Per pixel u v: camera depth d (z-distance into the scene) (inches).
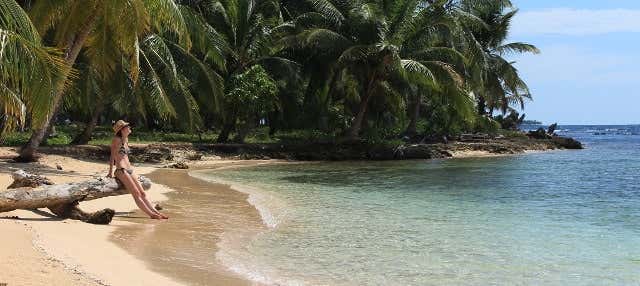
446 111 1847.9
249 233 402.0
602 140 3294.8
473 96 1660.9
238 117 1398.9
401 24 1371.8
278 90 1385.3
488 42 1893.5
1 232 321.7
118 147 440.8
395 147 1434.5
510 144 1831.9
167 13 666.8
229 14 1371.8
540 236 414.0
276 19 1461.6
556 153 1750.7
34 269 255.0
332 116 1626.5
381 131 1631.4
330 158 1341.0
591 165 1214.3
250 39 1370.6
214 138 1526.8
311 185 750.5
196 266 304.3
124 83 951.0
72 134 1469.0
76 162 834.8
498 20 1875.0
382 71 1406.3
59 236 335.6
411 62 1288.1
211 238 378.3
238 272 297.0
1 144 995.9
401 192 685.3
